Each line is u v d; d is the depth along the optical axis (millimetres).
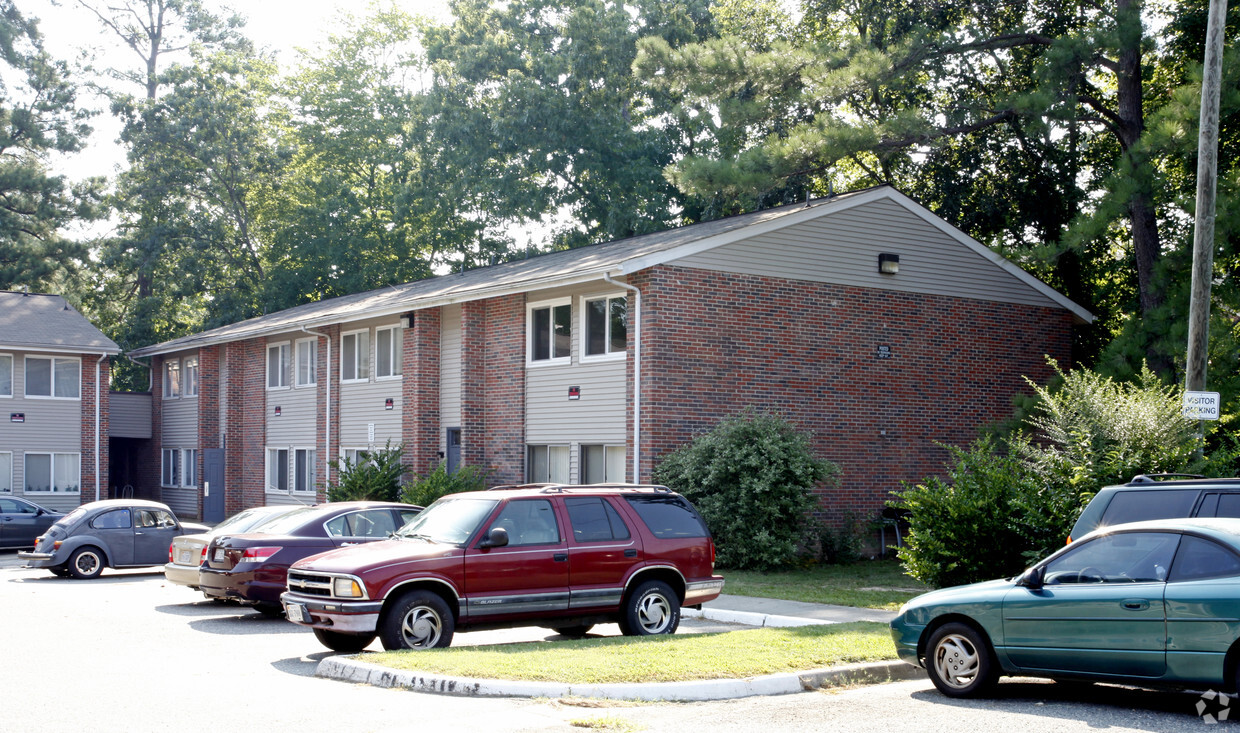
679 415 21875
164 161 55625
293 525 15875
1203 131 16234
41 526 28797
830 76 26266
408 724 8570
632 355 21984
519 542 12664
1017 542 15586
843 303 23984
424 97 47750
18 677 10852
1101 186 27609
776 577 20172
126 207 59750
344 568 11773
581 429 23984
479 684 9836
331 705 9344
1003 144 31969
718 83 27984
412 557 11961
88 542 22094
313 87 57344
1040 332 26953
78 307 59438
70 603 17734
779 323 23141
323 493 32188
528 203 45000
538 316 25641
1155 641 8773
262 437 36906
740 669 10391
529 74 45594
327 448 32594
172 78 55906
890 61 26609
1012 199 32188
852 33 38562
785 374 23141
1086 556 9492
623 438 22891
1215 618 8484
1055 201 31344
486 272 31969
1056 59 24422
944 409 25250
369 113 56531
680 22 43312
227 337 37094
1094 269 31531
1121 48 23984
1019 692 10094
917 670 11094
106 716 8922
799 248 23484
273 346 37000
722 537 21359
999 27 32094
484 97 47188
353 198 54125
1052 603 9359
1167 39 28859
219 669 11375
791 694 10078
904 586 18891
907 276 24953
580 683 9797
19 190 54969
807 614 15211
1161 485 11391
